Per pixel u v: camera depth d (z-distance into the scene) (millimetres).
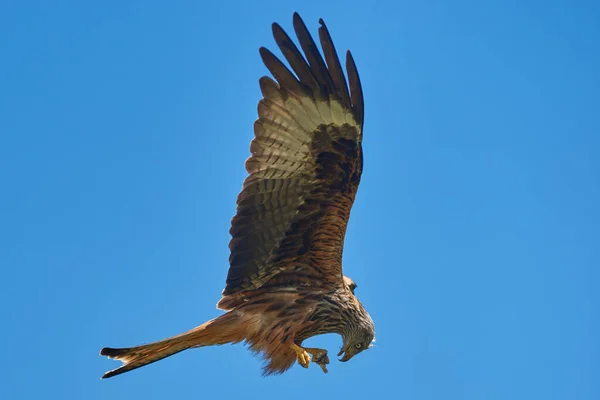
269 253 15047
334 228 15070
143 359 14766
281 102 14617
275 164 14695
